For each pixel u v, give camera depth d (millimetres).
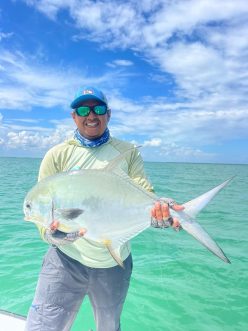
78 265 2723
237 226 10891
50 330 2666
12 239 8242
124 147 2893
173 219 2307
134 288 5465
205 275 6109
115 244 2494
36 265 6406
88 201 2441
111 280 2779
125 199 2500
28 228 9438
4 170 42031
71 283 2725
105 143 2846
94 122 2758
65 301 2729
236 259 7168
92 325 4395
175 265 6602
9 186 21172
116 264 2779
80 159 2799
